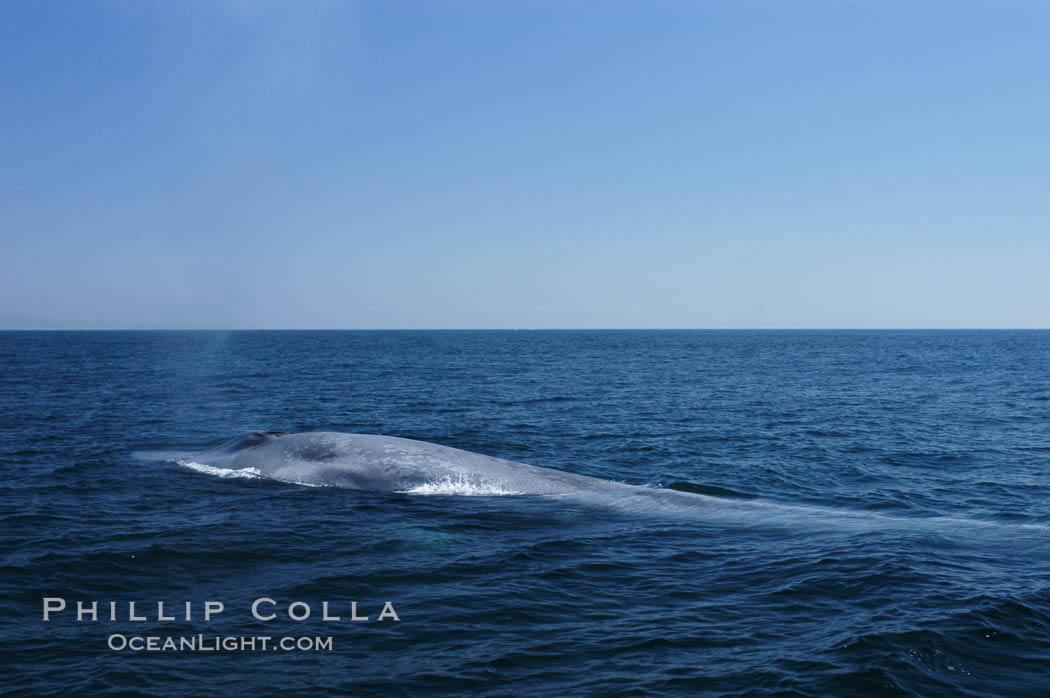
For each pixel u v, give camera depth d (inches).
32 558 477.4
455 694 309.0
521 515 611.8
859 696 311.7
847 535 550.3
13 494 660.1
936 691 316.8
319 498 656.4
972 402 1686.8
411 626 380.2
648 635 371.2
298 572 461.1
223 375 2348.7
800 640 364.5
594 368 3002.0
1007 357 4106.8
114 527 553.3
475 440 1071.6
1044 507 702.5
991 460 947.3
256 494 667.4
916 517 657.0
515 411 1444.4
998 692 317.7
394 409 1451.8
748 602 417.4
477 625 382.3
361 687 314.2
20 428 1085.1
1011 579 451.8
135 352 4254.4
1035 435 1171.9
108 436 1021.2
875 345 6574.8
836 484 797.9
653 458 940.6
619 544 532.1
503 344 6884.8
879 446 1051.9
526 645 358.6
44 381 1979.6
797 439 1111.0
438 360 3599.9
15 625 375.6
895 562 475.8
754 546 526.6
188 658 340.5
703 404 1609.3
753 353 4724.4
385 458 735.1
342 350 4982.8
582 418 1344.7
